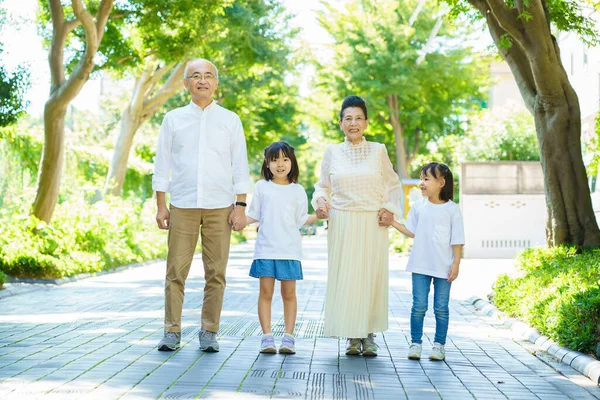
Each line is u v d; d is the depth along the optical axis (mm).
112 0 15516
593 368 5723
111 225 20234
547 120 11055
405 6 36844
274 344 6453
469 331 8195
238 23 26156
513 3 11508
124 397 4707
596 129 14305
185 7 18109
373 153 6488
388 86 36594
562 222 10992
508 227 23938
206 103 6504
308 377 5484
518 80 11461
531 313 7867
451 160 36406
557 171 11016
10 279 13711
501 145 27953
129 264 19688
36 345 6648
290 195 6570
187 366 5750
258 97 35438
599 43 11906
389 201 6523
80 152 23625
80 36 18453
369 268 6359
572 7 11680
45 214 16031
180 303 6500
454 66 36844
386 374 5703
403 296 11750
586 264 9211
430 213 6480
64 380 5164
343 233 6363
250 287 13156
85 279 15312
